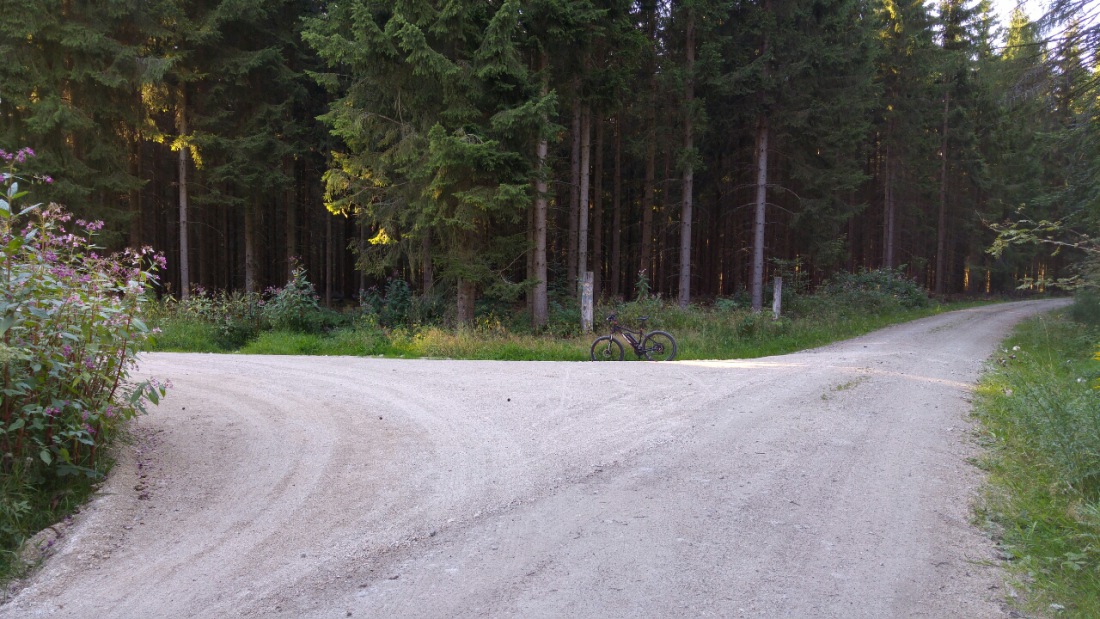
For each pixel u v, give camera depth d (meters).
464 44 15.97
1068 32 10.32
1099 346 7.44
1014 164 37.84
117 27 19.50
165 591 3.53
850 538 4.17
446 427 6.75
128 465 5.30
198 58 22.12
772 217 32.69
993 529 4.35
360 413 7.33
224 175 22.09
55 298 4.68
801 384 9.20
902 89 34.25
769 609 3.29
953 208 44.31
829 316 22.47
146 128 20.67
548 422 6.96
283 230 33.59
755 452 5.96
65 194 17.72
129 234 23.42
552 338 15.77
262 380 9.33
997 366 11.63
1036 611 3.31
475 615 3.24
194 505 4.73
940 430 6.89
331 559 3.88
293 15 24.95
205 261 31.67
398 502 4.76
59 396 4.77
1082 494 4.86
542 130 14.80
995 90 11.42
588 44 16.86
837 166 27.58
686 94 22.98
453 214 15.80
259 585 3.58
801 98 23.62
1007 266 46.22
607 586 3.52
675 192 30.31
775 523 4.39
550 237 29.72
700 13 22.22
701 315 18.41
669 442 6.24
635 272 36.06
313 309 19.02
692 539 4.13
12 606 3.39
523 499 4.80
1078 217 13.95
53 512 4.41
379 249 18.94
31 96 18.16
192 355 12.91
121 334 5.16
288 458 5.74
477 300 20.12
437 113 15.81
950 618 3.23
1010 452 6.06
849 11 24.23
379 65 15.07
